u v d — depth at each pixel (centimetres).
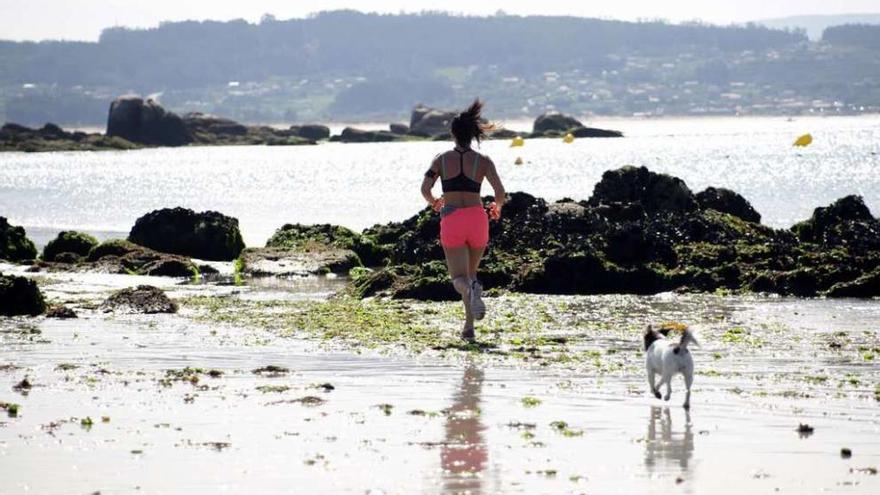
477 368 1931
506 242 3409
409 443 1429
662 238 3331
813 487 1235
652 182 3947
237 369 1939
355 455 1371
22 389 1767
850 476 1277
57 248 4288
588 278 3038
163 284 3441
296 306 2805
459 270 2253
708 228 3516
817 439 1445
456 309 2683
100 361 2017
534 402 1662
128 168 17525
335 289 3275
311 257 3869
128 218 7612
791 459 1351
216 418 1566
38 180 14300
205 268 3822
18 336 2306
